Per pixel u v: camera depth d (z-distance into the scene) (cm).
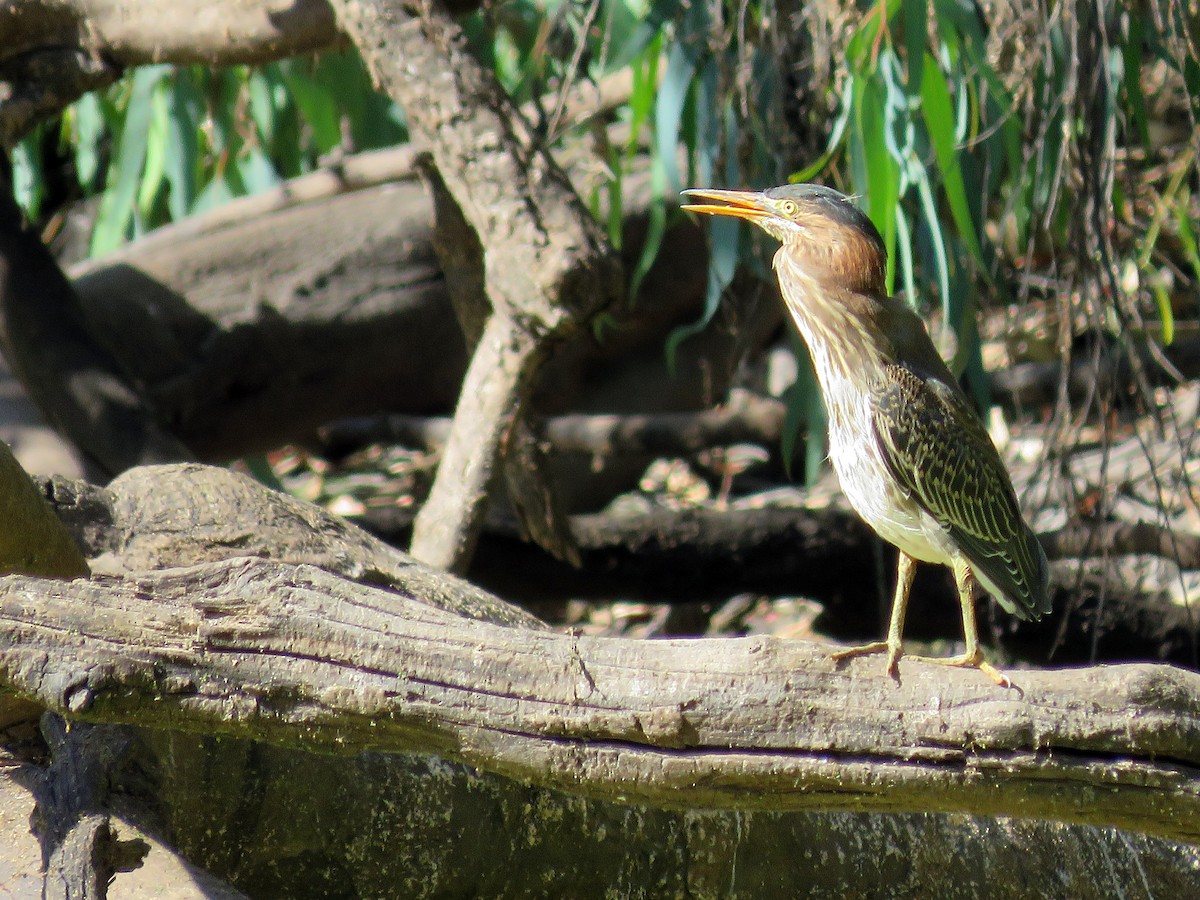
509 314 1016
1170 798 515
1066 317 996
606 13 1079
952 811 533
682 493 1872
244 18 1077
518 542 1324
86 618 529
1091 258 984
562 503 1201
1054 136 988
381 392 1566
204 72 1467
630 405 1648
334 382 1523
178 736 666
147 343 1433
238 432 1495
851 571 1311
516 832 723
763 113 1095
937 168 1068
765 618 1591
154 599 541
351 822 701
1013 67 1059
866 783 523
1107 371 1112
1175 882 788
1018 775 517
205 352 1448
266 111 1488
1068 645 1290
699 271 1611
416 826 709
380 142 1625
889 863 755
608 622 1612
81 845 536
